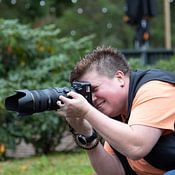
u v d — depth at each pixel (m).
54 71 12.38
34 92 5.23
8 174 10.16
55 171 9.99
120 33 62.06
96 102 5.57
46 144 12.59
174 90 5.49
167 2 31.59
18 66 12.80
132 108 5.51
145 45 23.73
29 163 11.07
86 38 13.66
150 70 5.71
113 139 5.18
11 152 13.37
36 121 12.01
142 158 5.62
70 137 13.34
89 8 60.09
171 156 5.56
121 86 5.58
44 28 13.53
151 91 5.43
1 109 11.67
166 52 22.95
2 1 34.72
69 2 34.38
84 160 10.93
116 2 64.38
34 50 12.99
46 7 34.28
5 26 12.85
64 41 13.34
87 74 5.57
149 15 23.70
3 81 12.07
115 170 6.41
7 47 12.77
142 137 5.23
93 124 5.22
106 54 5.63
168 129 5.39
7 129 12.04
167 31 31.33
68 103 5.18
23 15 34.34
